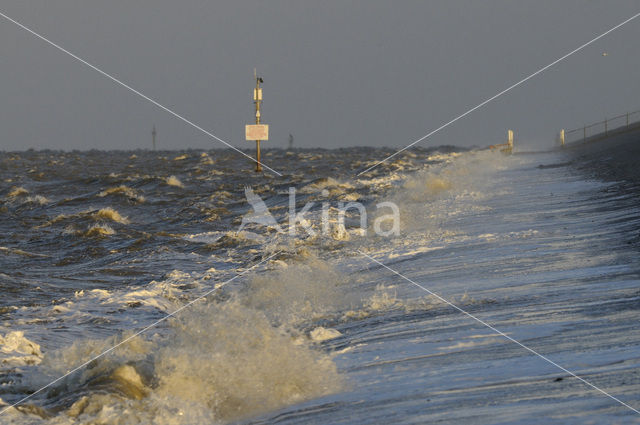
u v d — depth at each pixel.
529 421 9.57
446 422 9.85
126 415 10.16
